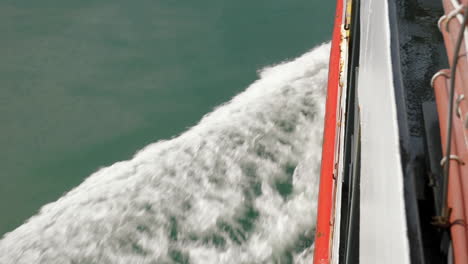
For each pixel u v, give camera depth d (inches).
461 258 93.3
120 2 535.2
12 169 363.9
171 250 291.6
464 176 101.0
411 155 128.5
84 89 424.2
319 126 363.9
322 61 428.5
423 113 138.6
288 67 427.2
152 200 323.0
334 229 218.1
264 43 460.1
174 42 469.4
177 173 340.5
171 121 388.2
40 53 466.3
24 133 390.3
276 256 287.1
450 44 109.0
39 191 343.3
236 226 302.5
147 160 354.9
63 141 382.6
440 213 114.4
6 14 518.9
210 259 286.5
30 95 420.2
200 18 501.4
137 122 392.2
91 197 331.3
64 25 502.6
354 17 297.0
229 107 392.8
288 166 337.4
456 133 106.2
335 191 245.4
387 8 157.8
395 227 111.7
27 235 311.4
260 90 405.1
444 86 112.7
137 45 470.0
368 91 166.1
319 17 489.7
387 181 124.5
